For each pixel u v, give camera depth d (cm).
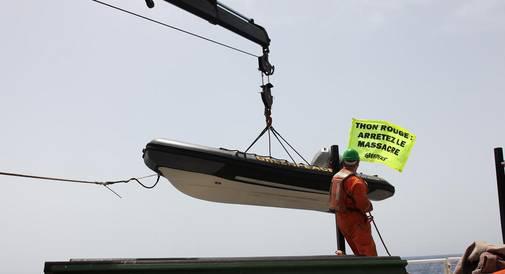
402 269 361
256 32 1045
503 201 732
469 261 375
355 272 337
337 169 1063
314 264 322
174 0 870
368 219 555
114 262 278
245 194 1023
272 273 307
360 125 943
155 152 891
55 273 261
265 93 1044
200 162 907
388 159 905
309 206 1141
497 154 748
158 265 281
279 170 991
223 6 975
